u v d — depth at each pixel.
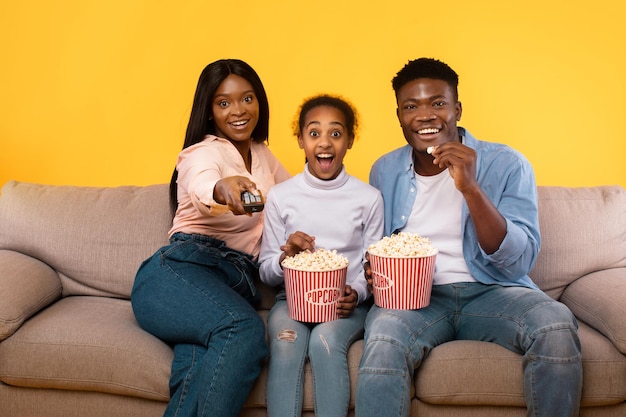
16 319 2.00
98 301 2.31
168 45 3.00
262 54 2.98
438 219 2.12
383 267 1.92
